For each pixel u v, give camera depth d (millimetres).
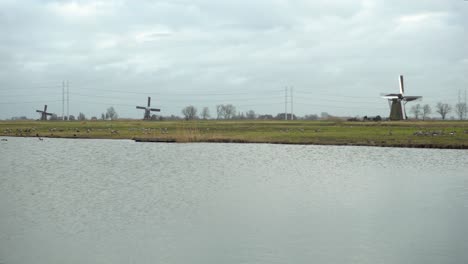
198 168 36719
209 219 20281
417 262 15133
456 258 15492
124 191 26594
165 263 15086
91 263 15094
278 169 36250
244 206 22781
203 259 15406
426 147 55094
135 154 47562
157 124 110438
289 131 80062
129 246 16672
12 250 16312
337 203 23516
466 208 22469
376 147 55750
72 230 18656
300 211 21812
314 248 16453
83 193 25984
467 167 37375
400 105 140625
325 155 46938
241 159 43250
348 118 154500
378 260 15336
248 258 15508
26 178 31297
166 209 22125
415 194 25875
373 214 21250
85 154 47469
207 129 87625
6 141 66312
